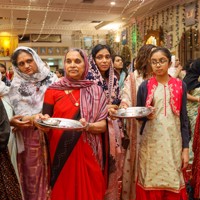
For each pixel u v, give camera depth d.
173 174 2.07
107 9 10.41
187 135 2.14
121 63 4.36
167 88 2.09
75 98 1.86
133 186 2.49
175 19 8.43
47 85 2.21
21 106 2.14
